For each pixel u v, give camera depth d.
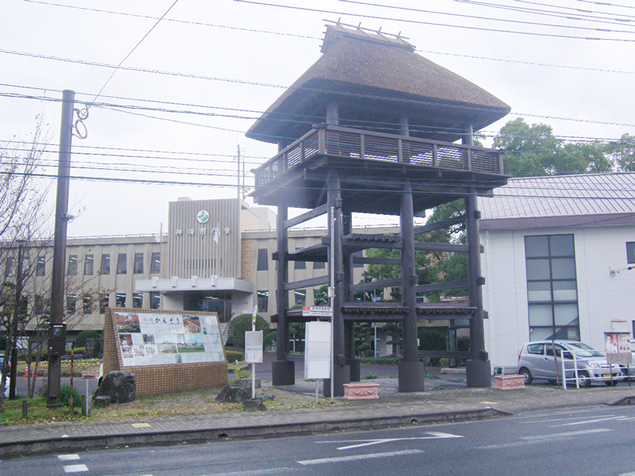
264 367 35.62
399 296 44.34
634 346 24.58
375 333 46.22
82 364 34.91
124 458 9.91
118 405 15.98
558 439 10.89
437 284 22.91
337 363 18.70
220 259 56.91
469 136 22.58
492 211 32.09
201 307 56.69
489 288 29.45
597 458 9.09
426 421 14.56
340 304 19.09
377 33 23.56
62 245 15.45
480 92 22.34
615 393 18.97
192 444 11.65
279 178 21.27
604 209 30.66
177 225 58.53
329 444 11.06
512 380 20.41
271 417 14.03
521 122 45.94
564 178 35.47
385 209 25.41
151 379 18.38
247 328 50.28
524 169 44.00
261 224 68.44
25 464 9.48
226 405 15.94
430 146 21.28
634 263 28.53
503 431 12.23
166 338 19.66
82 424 12.95
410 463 8.95
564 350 22.78
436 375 30.19
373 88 19.95
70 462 9.62
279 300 22.94
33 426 12.66
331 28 22.61
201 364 20.42
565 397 18.22
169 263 58.12
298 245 56.28
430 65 22.94
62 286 15.42
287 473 8.34
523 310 29.22
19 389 24.34
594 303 28.58
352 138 19.59
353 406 16.08
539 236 29.77
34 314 18.80
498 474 8.13
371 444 10.86
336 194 19.53
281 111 21.73
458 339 42.41
